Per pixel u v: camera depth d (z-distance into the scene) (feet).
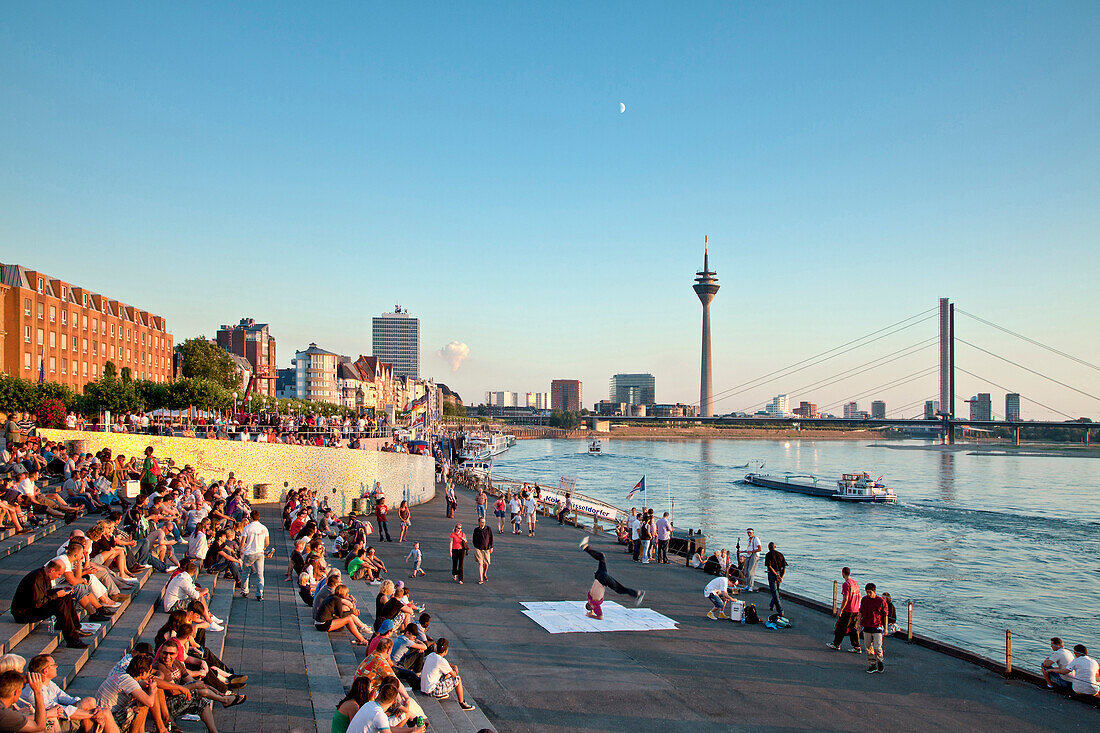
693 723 53.16
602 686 60.08
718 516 280.10
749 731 52.01
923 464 643.86
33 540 73.51
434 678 53.52
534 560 115.24
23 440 114.32
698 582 101.55
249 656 57.41
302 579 72.84
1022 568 185.88
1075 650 60.18
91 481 92.58
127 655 42.50
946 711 56.65
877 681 62.90
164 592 58.95
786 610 86.84
